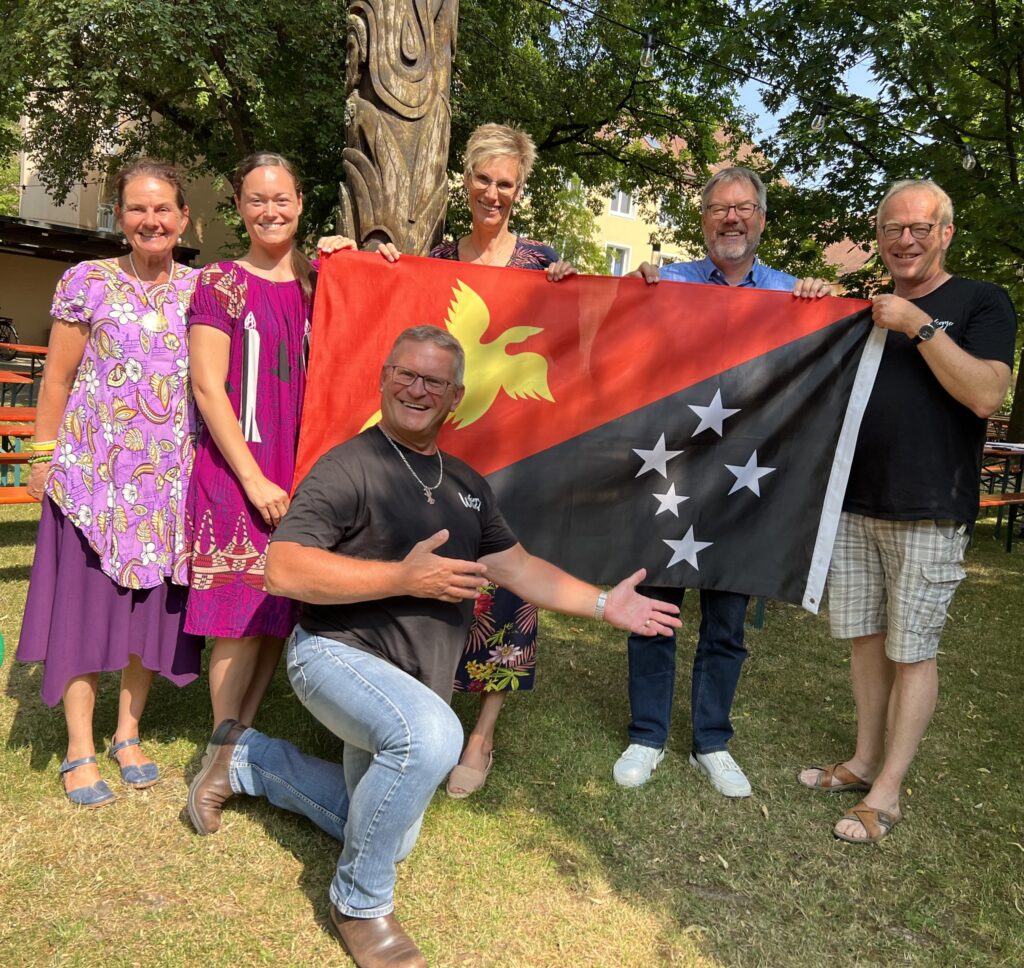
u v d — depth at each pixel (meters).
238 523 2.55
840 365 2.85
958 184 9.95
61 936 2.00
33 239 19.50
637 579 2.26
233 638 2.61
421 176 3.58
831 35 10.52
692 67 14.34
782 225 11.87
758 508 2.93
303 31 11.94
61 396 2.61
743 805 2.83
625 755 3.00
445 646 2.12
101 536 2.52
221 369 2.53
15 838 2.36
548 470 2.95
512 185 2.90
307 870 2.31
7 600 4.46
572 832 2.60
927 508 2.58
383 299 2.83
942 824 2.79
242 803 2.61
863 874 2.48
